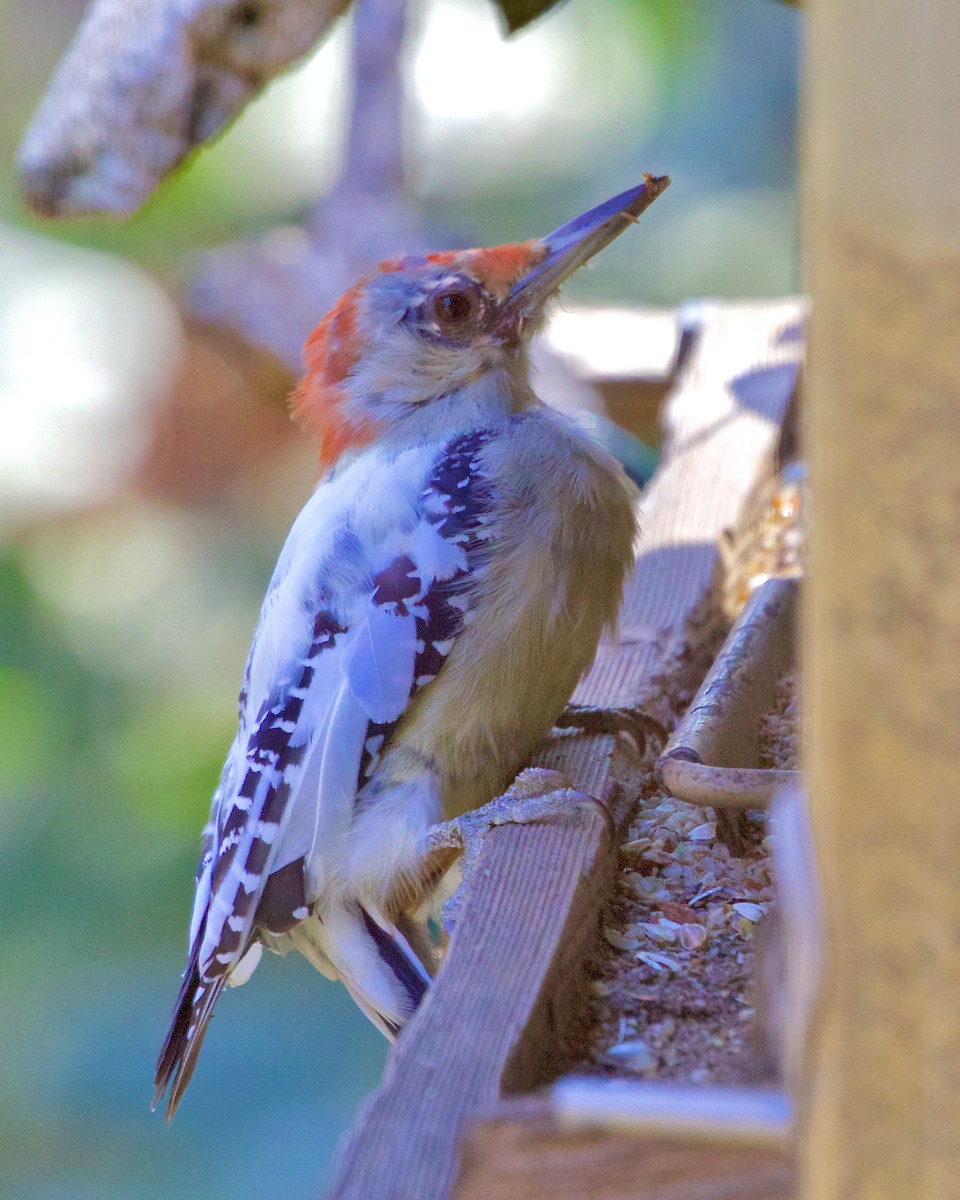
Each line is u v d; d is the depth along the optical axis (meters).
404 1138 3.92
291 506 19.42
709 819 6.29
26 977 14.93
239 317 13.09
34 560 18.50
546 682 6.55
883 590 3.15
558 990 4.76
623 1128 3.53
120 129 8.49
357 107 13.86
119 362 19.55
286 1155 13.47
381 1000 6.45
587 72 19.78
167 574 18.64
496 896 5.11
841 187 3.11
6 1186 13.47
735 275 18.70
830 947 3.24
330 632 6.54
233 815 6.54
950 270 3.06
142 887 15.59
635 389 11.08
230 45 8.26
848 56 3.08
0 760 16.56
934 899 3.16
